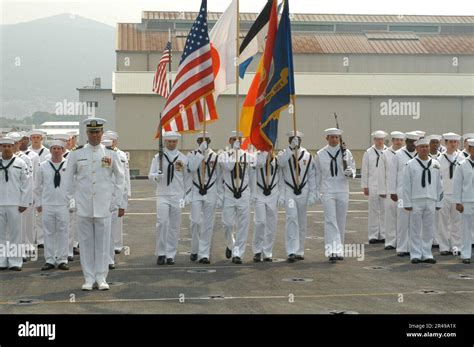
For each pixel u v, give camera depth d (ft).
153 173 46.42
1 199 45.50
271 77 48.06
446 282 39.63
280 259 48.78
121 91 175.32
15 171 45.75
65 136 54.90
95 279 38.42
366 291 36.86
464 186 47.29
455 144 53.16
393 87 178.50
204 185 47.42
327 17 209.26
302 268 44.73
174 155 47.37
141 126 176.65
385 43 198.39
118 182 39.24
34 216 54.39
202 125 49.85
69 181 38.91
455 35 207.82
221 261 48.14
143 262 47.88
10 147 45.75
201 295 35.91
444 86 178.19
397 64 193.98
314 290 37.19
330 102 177.27
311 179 48.29
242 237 47.19
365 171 58.59
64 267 45.47
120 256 50.85
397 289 37.45
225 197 47.57
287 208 47.67
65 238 45.85
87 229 38.19
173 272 43.39
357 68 193.26
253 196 47.70
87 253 38.17
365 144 177.88
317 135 177.27
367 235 63.62
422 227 47.75
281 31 47.98
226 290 37.29
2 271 44.75
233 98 172.76
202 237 47.42
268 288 37.81
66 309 32.65
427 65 194.49
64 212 45.65
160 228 46.70
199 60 48.93
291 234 47.70
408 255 50.72
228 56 54.65
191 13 203.92
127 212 84.12
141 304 33.71
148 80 179.52
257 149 48.14
